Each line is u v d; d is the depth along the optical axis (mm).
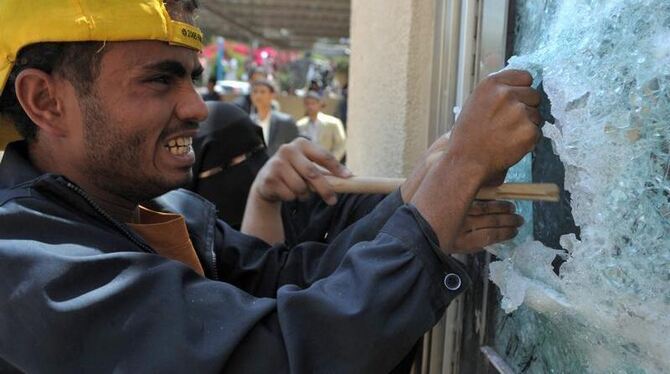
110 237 714
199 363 599
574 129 620
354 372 614
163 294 637
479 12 970
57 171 811
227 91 11180
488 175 657
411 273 642
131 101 747
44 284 619
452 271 661
